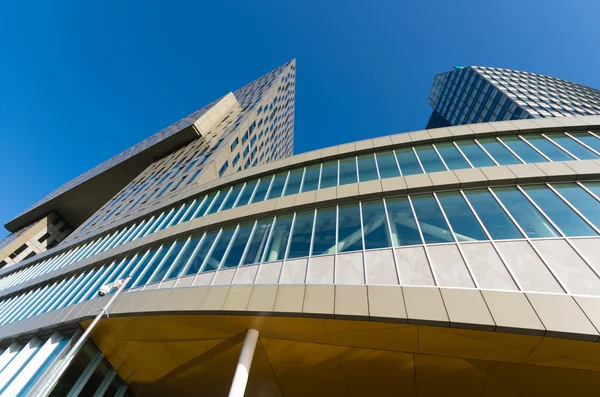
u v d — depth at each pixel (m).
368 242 10.86
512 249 8.95
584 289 7.40
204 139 41.12
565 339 6.99
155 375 14.98
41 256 28.05
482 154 14.72
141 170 49.91
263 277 11.03
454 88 79.75
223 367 13.15
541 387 9.41
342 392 12.39
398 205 12.49
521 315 7.15
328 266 10.42
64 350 13.27
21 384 12.61
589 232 8.92
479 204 11.29
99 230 25.31
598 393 8.94
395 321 8.05
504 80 65.25
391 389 11.46
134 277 15.42
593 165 11.75
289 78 70.94
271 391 13.56
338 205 13.77
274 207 15.03
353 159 17.53
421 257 9.54
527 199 11.00
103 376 14.49
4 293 24.94
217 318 10.55
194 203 20.59
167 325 11.92
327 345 10.27
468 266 8.79
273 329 10.25
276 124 55.97
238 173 20.80
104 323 13.04
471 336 7.95
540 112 48.00
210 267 12.98
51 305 18.31
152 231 19.73
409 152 16.53
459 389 10.58
